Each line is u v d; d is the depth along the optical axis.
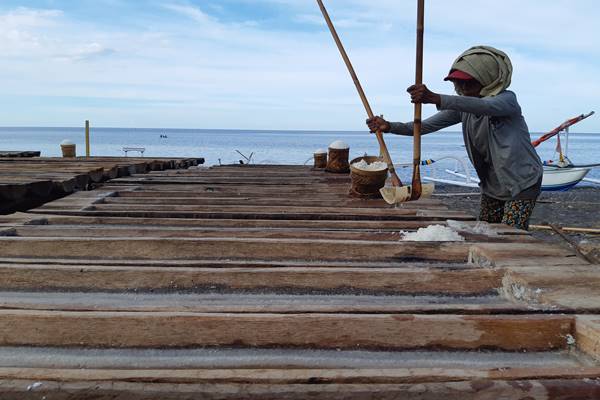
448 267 2.41
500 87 3.23
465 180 19.64
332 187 5.63
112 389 1.39
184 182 6.03
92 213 3.69
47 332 1.78
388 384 1.42
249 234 3.02
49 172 5.69
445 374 1.46
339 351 1.76
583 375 1.45
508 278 2.24
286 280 2.27
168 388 1.40
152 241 2.72
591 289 2.07
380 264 2.58
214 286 2.26
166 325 1.77
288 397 1.38
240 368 1.66
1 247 2.71
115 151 55.19
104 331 1.78
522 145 3.29
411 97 3.09
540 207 13.53
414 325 1.78
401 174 24.06
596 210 12.97
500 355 1.75
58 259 2.67
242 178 6.57
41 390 1.39
